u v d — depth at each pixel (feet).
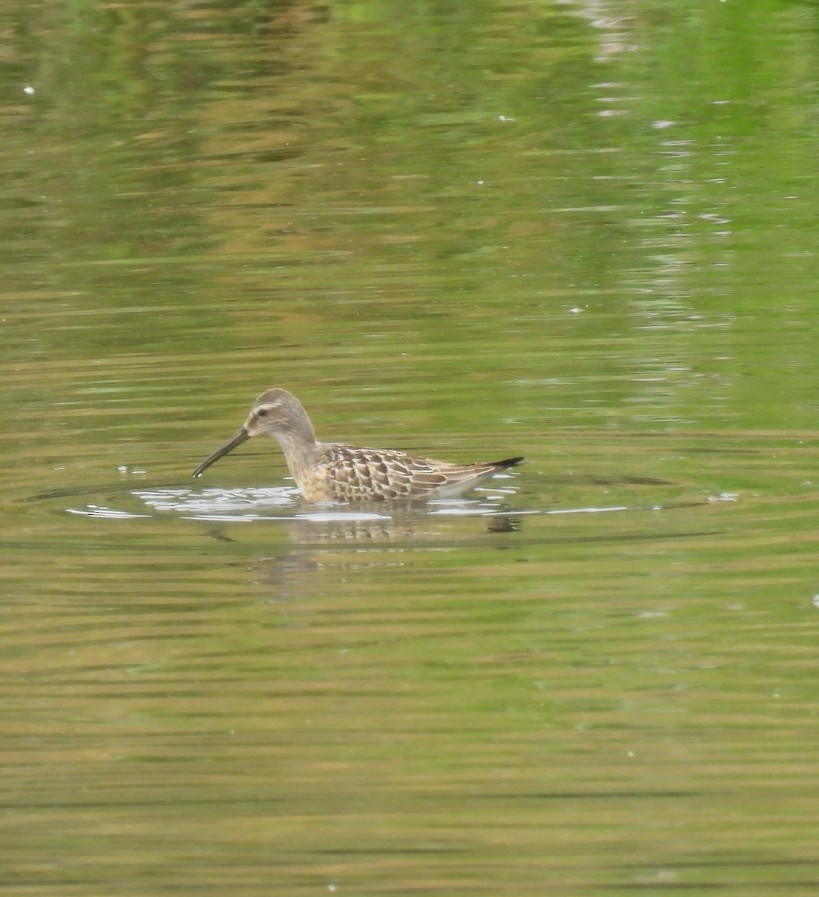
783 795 33.27
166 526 47.65
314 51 107.04
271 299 69.15
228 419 56.54
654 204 80.59
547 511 47.62
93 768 34.99
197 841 32.48
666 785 33.68
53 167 88.58
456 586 42.63
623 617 40.68
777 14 110.73
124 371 61.21
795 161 86.53
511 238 76.38
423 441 53.78
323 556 45.01
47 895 30.96
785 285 68.74
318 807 33.40
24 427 55.88
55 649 39.99
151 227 79.51
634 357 61.00
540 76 102.27
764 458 51.08
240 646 39.83
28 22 112.16
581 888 30.66
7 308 69.00
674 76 101.19
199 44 108.17
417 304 68.08
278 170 87.45
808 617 40.27
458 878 31.09
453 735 35.78
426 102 98.12
